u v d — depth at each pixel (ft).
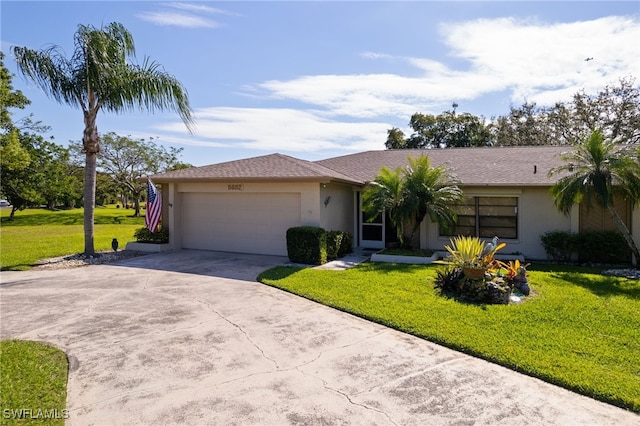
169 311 22.91
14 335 19.03
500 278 26.18
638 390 13.01
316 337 18.66
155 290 28.04
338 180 40.75
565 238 39.06
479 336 18.13
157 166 125.90
